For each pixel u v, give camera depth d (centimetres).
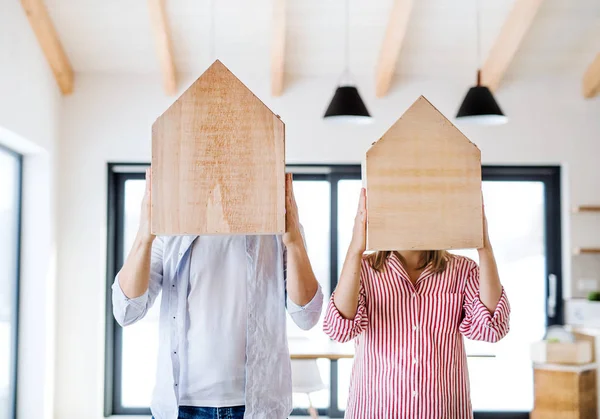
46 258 505
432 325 205
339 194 563
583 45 521
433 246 174
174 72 534
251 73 544
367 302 208
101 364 534
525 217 567
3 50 405
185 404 187
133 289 180
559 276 561
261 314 189
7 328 475
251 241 191
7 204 476
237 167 166
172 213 165
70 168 536
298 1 475
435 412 201
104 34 502
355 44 518
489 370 558
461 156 176
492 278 192
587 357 491
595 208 532
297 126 544
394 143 174
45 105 494
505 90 550
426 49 523
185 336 188
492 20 494
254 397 185
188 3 477
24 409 495
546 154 550
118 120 538
